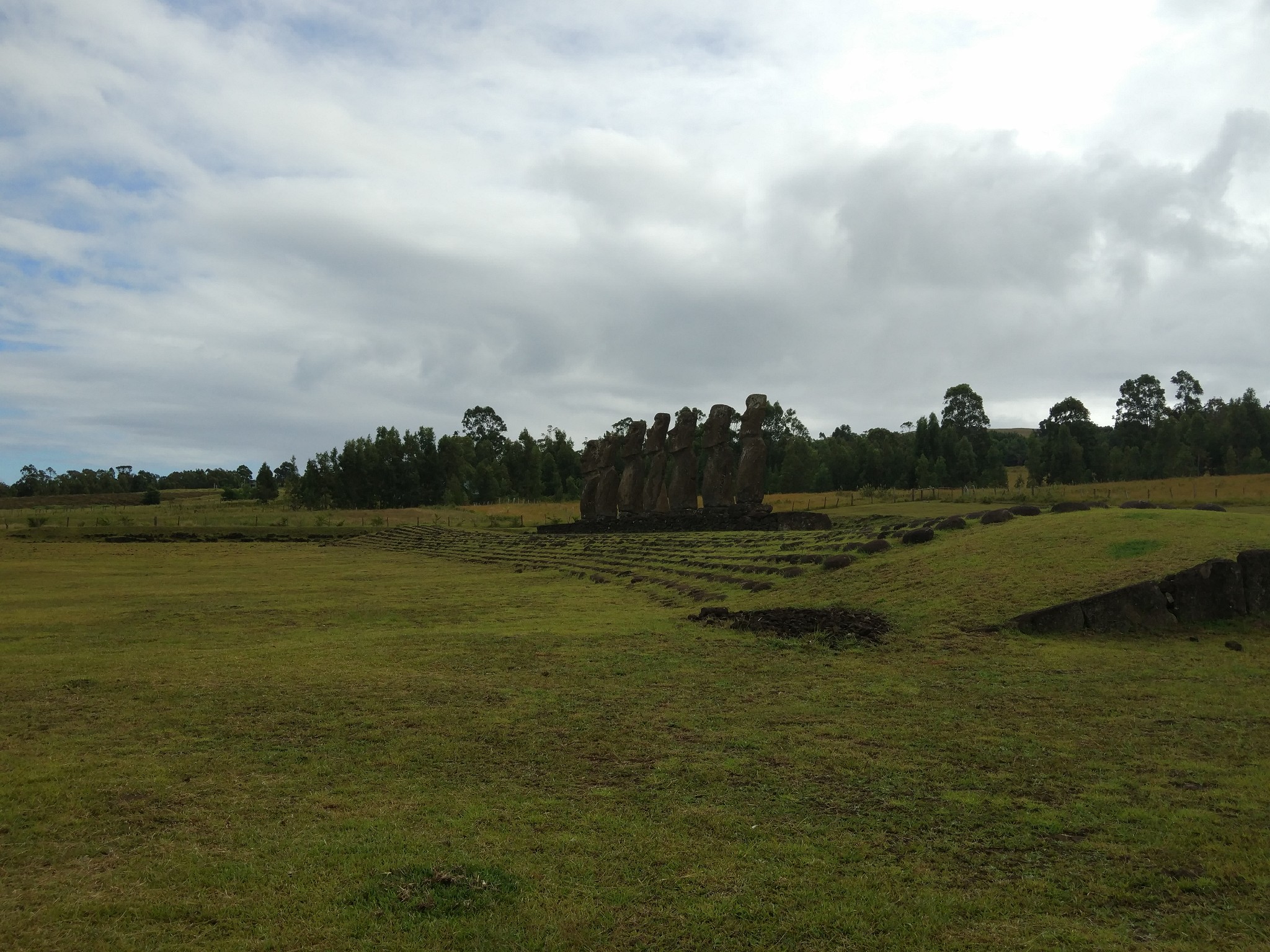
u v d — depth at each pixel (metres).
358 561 42.59
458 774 8.58
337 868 6.44
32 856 6.73
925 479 74.06
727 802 7.75
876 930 5.59
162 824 7.37
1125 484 59.47
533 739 9.66
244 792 8.12
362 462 101.12
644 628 17.08
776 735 9.69
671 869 6.44
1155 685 11.20
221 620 19.97
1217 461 74.62
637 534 43.03
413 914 5.75
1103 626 13.91
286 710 11.04
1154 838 6.80
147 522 72.06
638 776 8.46
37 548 50.78
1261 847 6.59
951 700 10.95
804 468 82.06
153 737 9.94
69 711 11.12
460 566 38.09
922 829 7.10
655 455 49.97
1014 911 5.80
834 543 24.00
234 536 61.19
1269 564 14.45
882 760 8.77
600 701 11.30
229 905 5.93
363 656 14.68
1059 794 7.74
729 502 42.81
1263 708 10.10
